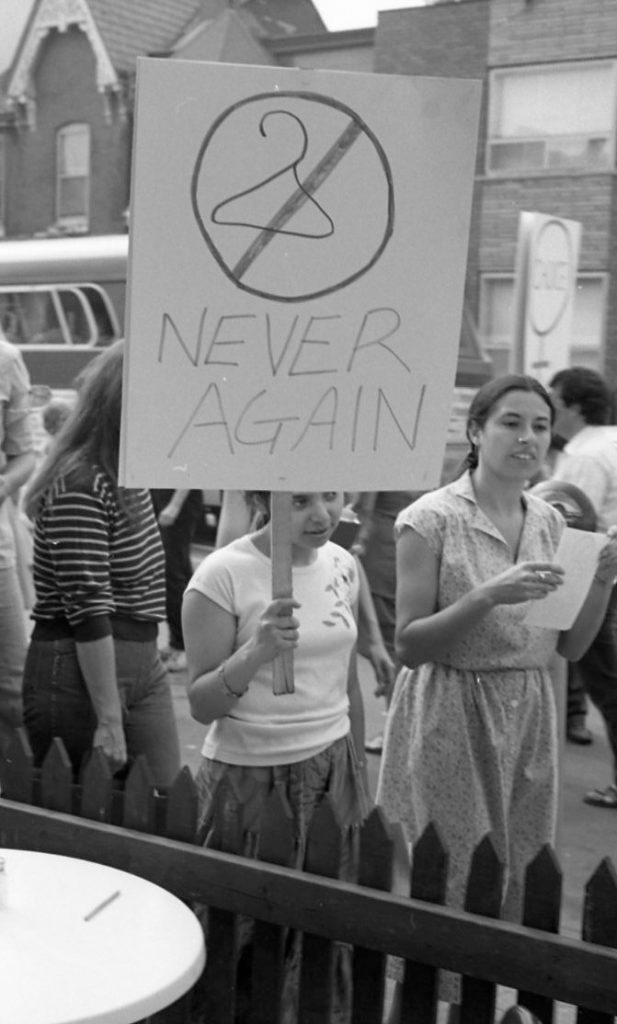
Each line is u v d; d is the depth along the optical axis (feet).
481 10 66.64
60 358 48.37
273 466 9.72
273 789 11.10
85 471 13.28
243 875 9.98
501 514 12.67
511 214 67.21
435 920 9.29
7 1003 7.34
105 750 13.33
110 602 13.34
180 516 29.53
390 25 69.46
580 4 64.18
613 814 21.40
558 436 23.08
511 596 11.67
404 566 12.51
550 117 65.72
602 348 65.57
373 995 9.75
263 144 9.38
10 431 17.89
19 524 22.27
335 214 9.61
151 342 9.35
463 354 50.11
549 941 8.93
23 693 13.91
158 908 8.61
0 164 81.25
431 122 9.71
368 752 23.88
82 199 78.95
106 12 76.48
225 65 9.22
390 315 9.83
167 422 9.46
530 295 36.94
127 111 76.74
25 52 78.95
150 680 14.07
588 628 12.75
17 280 49.06
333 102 9.48
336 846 9.83
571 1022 13.69
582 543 11.64
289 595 10.46
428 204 9.79
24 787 11.19
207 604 11.30
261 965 10.11
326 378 9.75
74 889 8.86
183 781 10.42
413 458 10.04
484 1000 9.37
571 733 25.34
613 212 64.85
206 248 9.36
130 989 7.54
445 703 12.37
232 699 10.91
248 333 9.54
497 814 12.37
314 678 11.44
